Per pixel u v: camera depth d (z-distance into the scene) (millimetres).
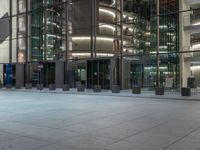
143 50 30922
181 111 13484
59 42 36812
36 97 22875
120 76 31844
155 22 30141
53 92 28562
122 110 13969
